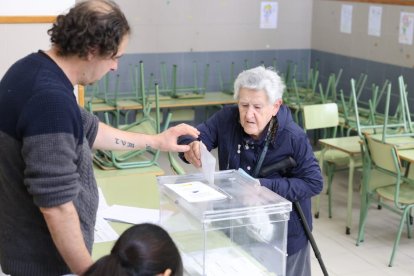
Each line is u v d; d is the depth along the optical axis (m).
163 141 1.86
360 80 6.07
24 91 1.28
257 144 2.04
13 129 1.29
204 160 1.71
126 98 5.91
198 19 6.35
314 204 4.55
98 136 1.75
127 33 1.37
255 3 6.56
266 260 1.53
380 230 4.25
